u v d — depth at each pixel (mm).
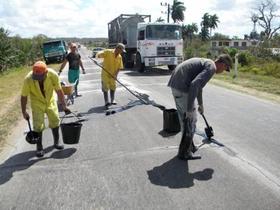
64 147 7344
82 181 5668
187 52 39969
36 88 6586
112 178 5742
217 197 5004
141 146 7250
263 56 31547
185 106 6258
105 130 8547
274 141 7441
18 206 4969
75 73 13086
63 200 5074
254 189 5219
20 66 35531
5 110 11609
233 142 7371
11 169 6281
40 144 6840
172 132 8055
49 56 38781
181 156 6426
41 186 5547
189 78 6105
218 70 5973
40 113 6734
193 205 4805
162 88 15172
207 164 6188
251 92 13891
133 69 25656
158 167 6121
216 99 12352
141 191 5258
